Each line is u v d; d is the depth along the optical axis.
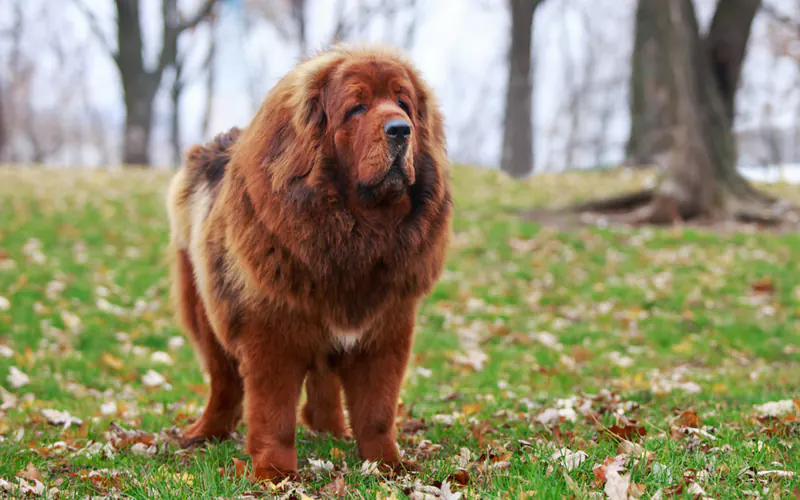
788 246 13.97
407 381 7.44
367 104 3.84
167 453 4.75
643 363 8.29
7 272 11.25
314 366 4.29
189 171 5.22
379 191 3.75
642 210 16.66
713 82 17.12
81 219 15.63
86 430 5.25
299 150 3.85
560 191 20.36
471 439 4.76
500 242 14.48
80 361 7.89
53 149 70.00
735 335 9.36
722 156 17.00
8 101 58.44
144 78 29.89
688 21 16.70
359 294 4.00
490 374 7.72
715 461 3.78
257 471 4.01
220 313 4.24
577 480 3.63
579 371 7.78
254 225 3.96
